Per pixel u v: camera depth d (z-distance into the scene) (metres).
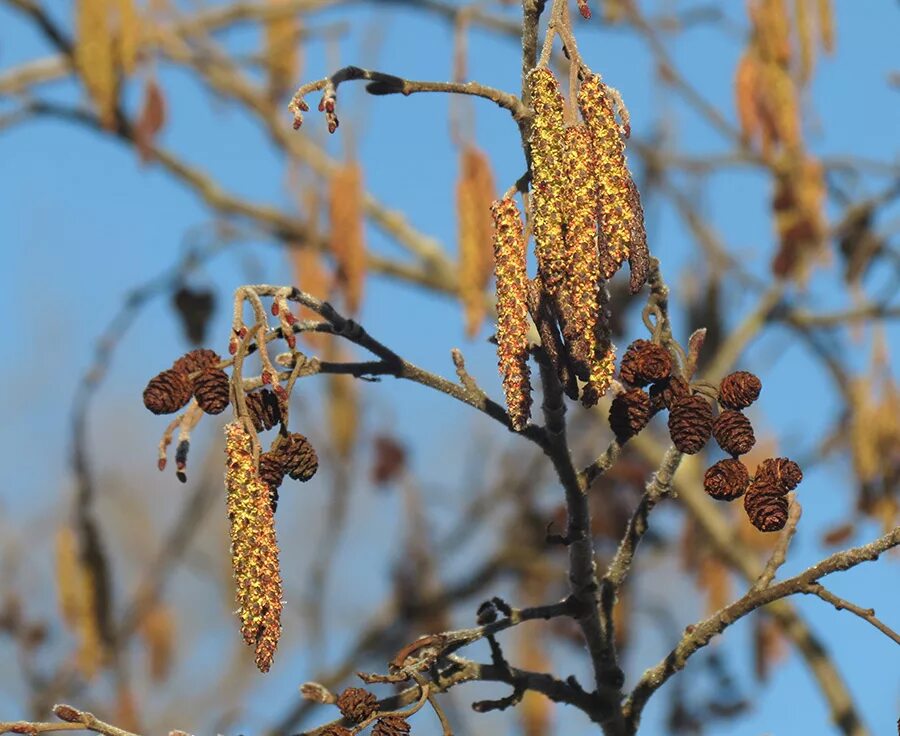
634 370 4.49
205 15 13.16
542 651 10.47
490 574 13.20
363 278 8.76
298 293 4.33
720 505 12.11
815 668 10.15
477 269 6.75
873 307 11.51
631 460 11.75
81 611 8.63
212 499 12.52
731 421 4.26
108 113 11.18
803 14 9.32
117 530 16.62
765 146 9.42
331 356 11.50
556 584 13.19
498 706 4.82
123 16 10.88
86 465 8.95
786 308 11.96
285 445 4.00
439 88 4.38
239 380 4.00
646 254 4.06
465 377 4.69
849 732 10.07
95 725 4.41
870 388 10.01
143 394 4.12
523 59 4.47
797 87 9.31
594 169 4.02
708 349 12.31
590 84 4.05
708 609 11.30
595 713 4.94
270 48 13.09
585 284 3.96
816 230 11.24
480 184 6.79
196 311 9.53
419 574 13.08
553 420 4.64
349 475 11.85
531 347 4.54
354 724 4.25
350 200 8.75
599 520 11.46
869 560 4.53
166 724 14.42
